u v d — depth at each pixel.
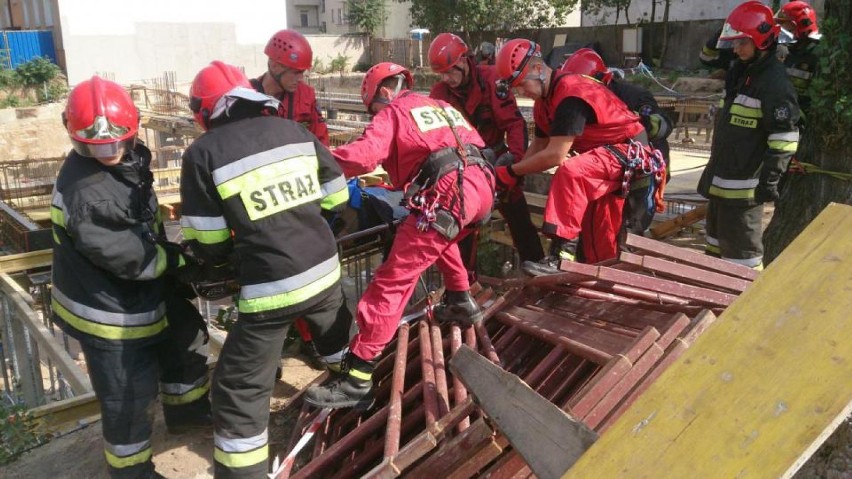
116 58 32.28
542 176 7.47
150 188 3.23
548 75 4.37
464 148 3.68
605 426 2.77
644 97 5.04
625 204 4.64
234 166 2.93
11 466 3.87
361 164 3.52
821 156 5.17
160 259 3.20
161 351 3.79
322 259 3.17
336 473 3.46
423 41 37.75
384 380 4.10
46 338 5.43
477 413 3.21
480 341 3.99
